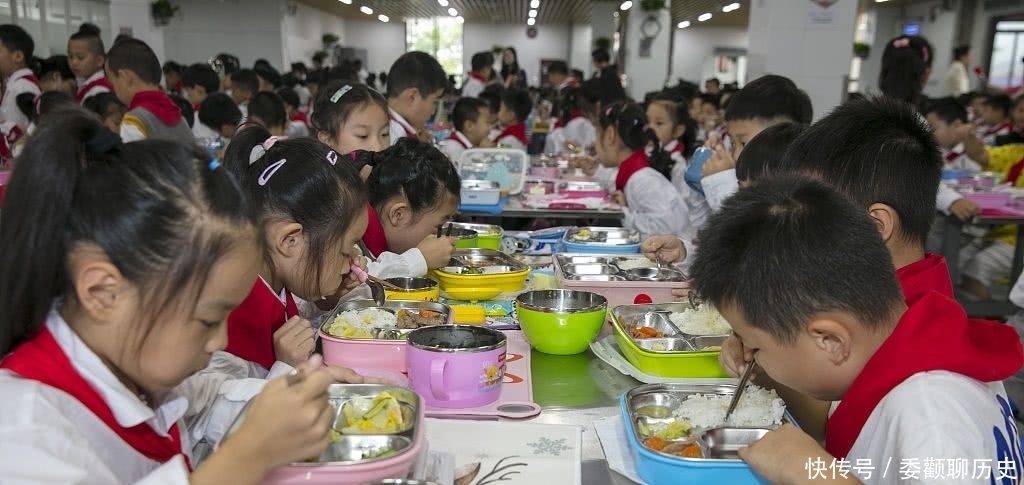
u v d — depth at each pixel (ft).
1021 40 38.68
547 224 12.59
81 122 2.44
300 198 4.23
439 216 6.35
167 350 2.54
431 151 6.34
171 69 29.45
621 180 11.32
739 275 2.99
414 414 3.16
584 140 22.13
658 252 6.64
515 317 5.48
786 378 3.17
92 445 2.54
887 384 2.94
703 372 4.31
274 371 3.96
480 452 3.43
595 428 3.74
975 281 13.33
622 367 4.47
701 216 10.18
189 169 2.50
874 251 2.93
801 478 2.86
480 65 26.32
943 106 15.42
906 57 12.89
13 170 2.40
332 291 4.50
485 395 3.92
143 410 2.68
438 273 5.95
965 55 29.99
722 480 3.04
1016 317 7.88
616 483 3.23
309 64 57.06
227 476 2.48
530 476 3.21
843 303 2.86
